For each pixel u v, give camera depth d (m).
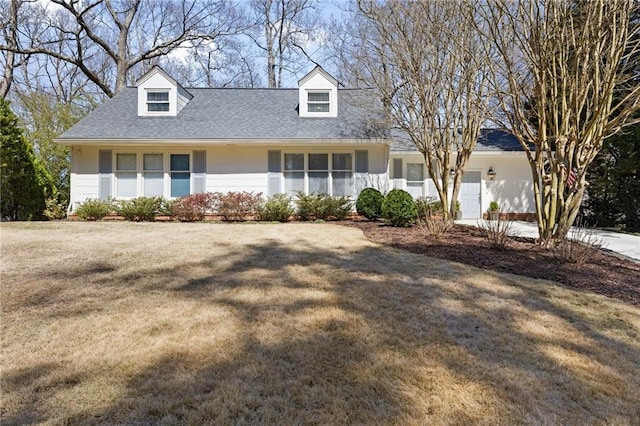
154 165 12.24
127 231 8.61
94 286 4.40
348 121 12.70
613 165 11.59
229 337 3.07
